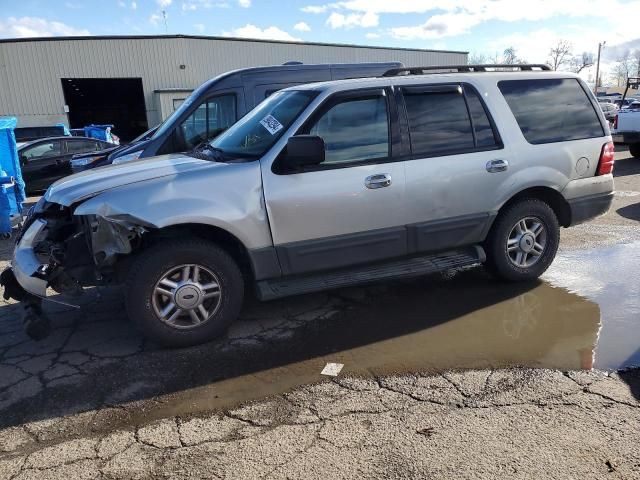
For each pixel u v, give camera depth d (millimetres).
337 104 4336
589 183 5242
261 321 4602
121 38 29672
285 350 4047
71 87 33438
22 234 4500
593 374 3527
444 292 5129
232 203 3994
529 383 3439
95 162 7277
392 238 4527
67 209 4426
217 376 3693
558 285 5219
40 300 4328
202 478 2660
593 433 2893
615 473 2580
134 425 3145
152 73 30516
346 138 4344
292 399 3361
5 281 4297
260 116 4785
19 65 28656
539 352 3871
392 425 3037
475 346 4000
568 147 5086
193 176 3971
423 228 4613
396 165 4441
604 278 5379
